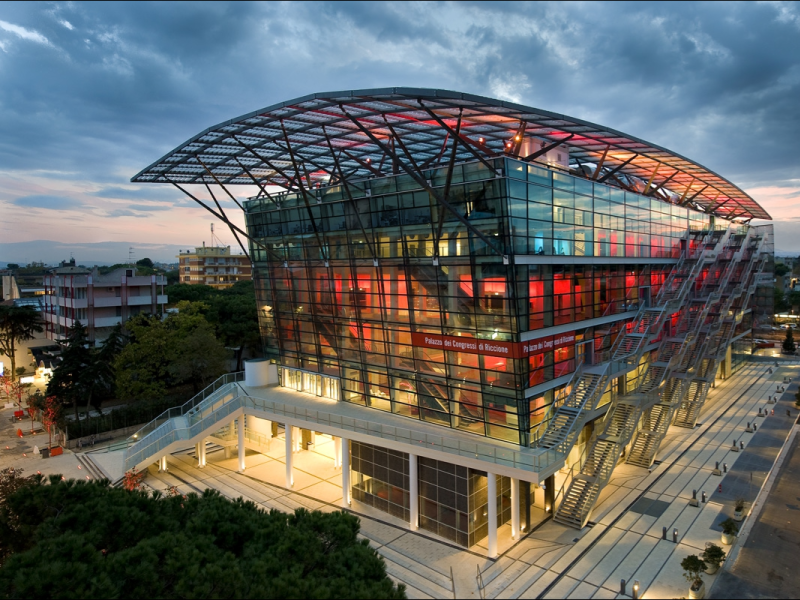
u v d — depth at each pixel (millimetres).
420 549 27281
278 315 44969
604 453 30891
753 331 74562
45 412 45844
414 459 29531
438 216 30734
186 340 49531
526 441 28828
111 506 20094
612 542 26531
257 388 44906
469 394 31234
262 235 44781
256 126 31578
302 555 17828
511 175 27578
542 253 29953
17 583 14602
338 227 37469
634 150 35438
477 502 27562
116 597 14891
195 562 16188
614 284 38188
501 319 28766
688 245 50375
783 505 30203
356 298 37312
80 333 47469
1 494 25672
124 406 50156
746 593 22188
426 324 32844
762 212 69250
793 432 42719
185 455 42469
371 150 41281
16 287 104875
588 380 31781
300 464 39969
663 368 39062
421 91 23266
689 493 31797
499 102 24469
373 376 37219
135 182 40125
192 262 128250
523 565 25047
